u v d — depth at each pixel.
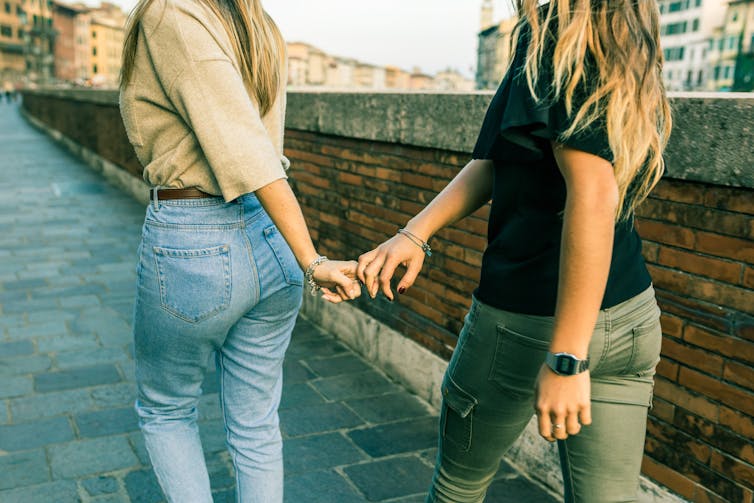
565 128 1.11
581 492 1.38
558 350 1.12
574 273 1.11
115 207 9.16
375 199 3.76
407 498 2.54
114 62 135.38
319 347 4.05
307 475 2.67
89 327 4.39
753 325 1.85
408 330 3.50
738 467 1.92
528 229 1.28
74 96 16.22
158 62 1.41
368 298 3.86
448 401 1.46
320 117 4.20
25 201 9.50
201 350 1.61
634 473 1.37
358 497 2.54
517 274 1.30
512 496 2.55
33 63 111.94
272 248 1.60
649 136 1.16
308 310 4.57
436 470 1.56
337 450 2.87
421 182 3.33
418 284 3.40
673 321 2.09
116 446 2.86
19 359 3.83
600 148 1.10
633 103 1.12
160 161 1.50
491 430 1.42
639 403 1.36
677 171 1.97
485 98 2.72
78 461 2.74
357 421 3.13
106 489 2.55
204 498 1.69
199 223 1.51
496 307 1.34
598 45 1.11
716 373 1.97
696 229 1.99
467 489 1.52
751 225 1.83
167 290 1.52
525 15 1.19
